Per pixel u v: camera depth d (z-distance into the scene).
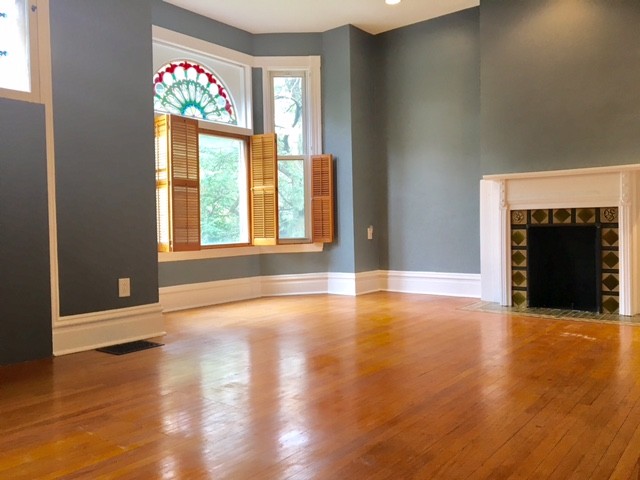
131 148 3.60
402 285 5.87
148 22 3.72
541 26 4.48
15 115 3.01
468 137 5.36
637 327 3.73
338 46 5.66
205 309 4.85
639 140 4.07
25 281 3.05
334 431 1.93
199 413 2.14
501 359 2.92
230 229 5.54
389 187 5.91
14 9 3.06
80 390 2.47
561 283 4.53
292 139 5.84
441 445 1.79
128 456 1.74
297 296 5.65
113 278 3.49
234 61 5.48
